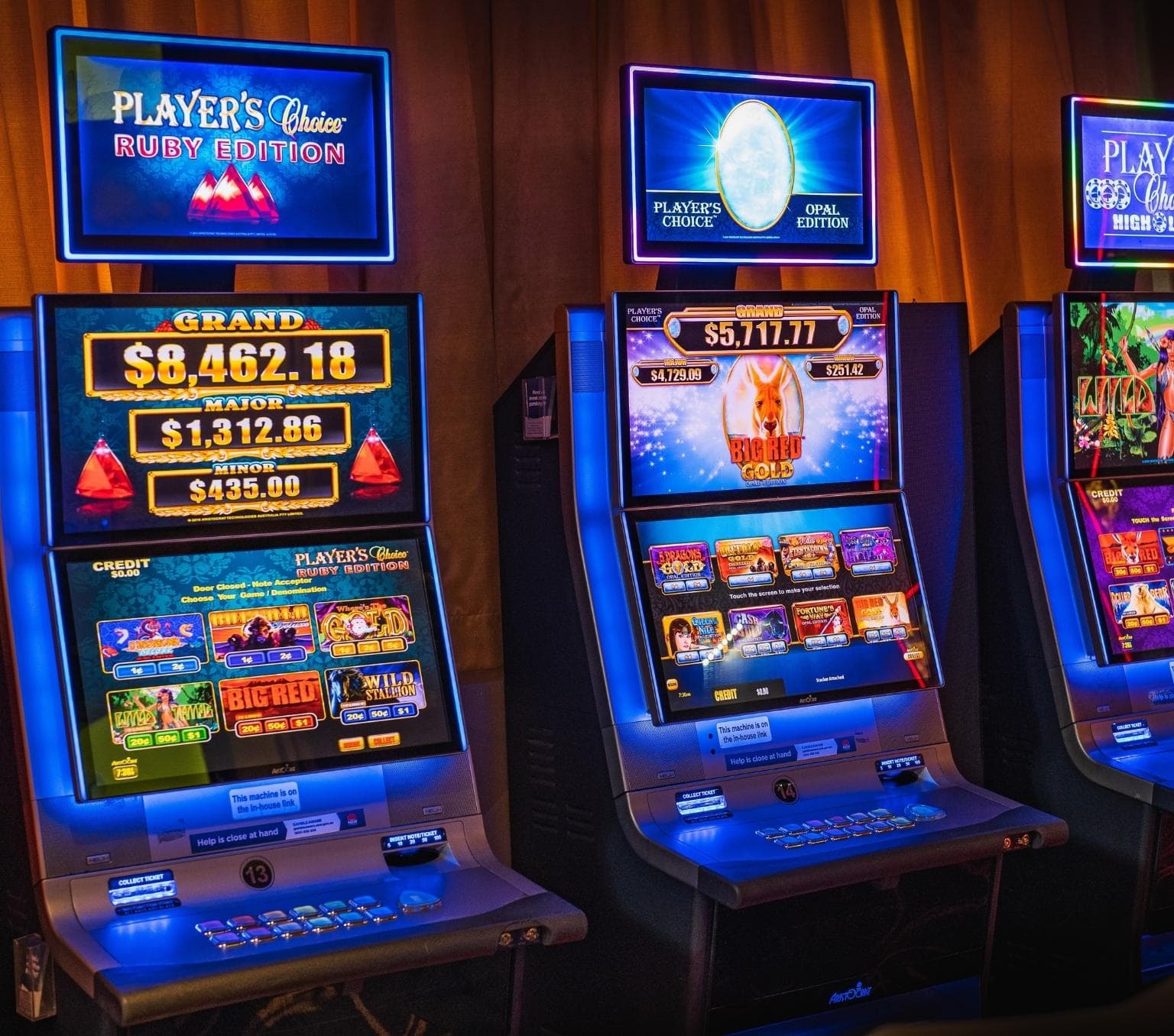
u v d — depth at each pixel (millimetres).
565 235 3285
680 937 2582
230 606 2471
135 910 2285
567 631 2816
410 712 2551
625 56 3348
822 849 2570
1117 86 3949
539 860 2939
